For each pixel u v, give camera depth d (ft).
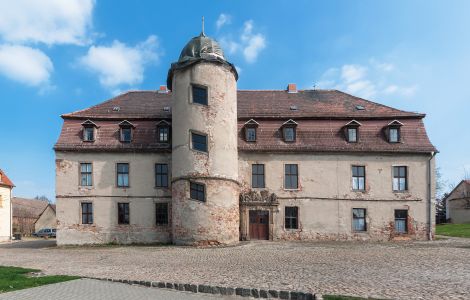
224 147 89.10
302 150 97.71
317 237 96.07
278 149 97.60
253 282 39.01
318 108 106.93
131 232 95.86
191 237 84.53
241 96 113.19
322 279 40.19
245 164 98.22
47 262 61.36
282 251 69.97
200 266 52.24
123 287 38.93
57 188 96.32
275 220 96.02
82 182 97.25
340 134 100.37
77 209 96.02
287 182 98.37
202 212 85.05
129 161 98.07
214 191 86.22
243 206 95.25
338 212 97.04
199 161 86.69
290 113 103.81
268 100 111.04
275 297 33.96
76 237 95.25
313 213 96.84
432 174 99.04
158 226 96.12
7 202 162.50
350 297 31.45
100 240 95.30
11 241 152.56
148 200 96.94
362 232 96.84
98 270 50.60
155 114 103.76
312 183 97.81
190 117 88.33
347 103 109.81
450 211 211.61
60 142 97.30
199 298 34.27
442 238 101.86
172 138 92.38
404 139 100.27
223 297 34.73
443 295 32.27
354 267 48.55
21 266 56.29
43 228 204.23
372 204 97.76
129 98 112.37
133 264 56.39
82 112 103.40
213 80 90.12
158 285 39.11
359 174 99.25
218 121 89.20
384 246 79.15
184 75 90.58
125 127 99.86
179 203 87.15
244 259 59.00
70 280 42.29
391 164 99.19
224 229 86.02
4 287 38.40
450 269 46.06
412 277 40.78
